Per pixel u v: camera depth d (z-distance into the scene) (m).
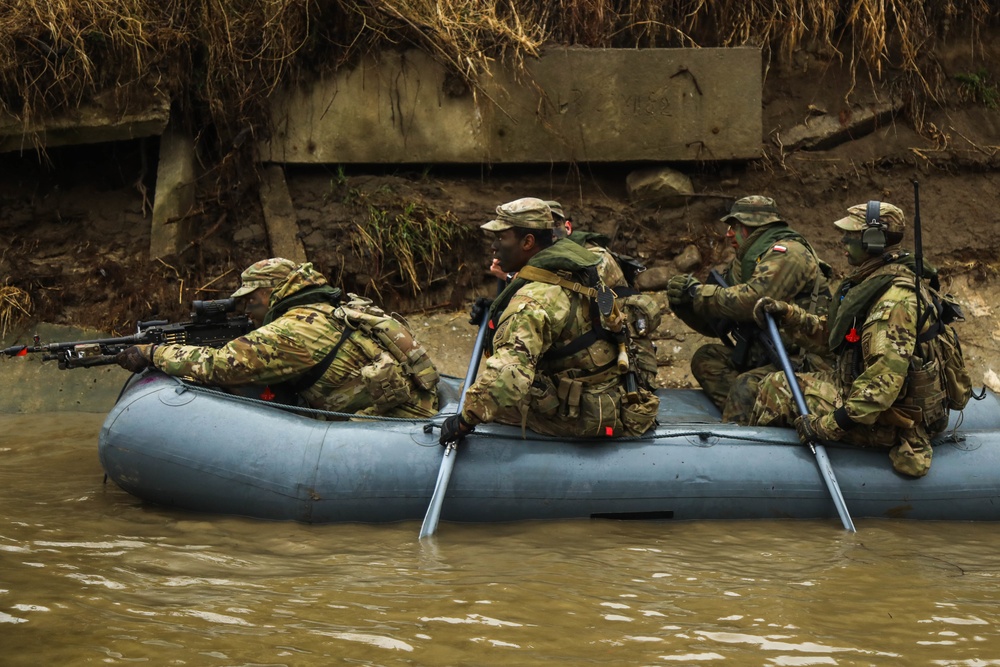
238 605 2.88
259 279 4.31
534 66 6.39
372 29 6.30
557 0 6.67
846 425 3.85
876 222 3.88
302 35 6.29
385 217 6.27
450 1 6.45
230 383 4.07
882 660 2.54
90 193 6.45
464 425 3.74
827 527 3.85
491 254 6.40
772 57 6.94
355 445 3.88
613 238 6.48
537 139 6.45
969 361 6.08
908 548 3.57
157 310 6.10
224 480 3.86
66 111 6.08
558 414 3.87
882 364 3.75
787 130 6.82
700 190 6.65
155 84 6.12
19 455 4.76
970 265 6.48
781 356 4.19
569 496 3.87
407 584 3.09
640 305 4.11
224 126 6.41
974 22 7.12
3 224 6.32
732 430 4.06
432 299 6.34
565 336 3.84
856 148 6.83
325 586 3.06
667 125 6.50
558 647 2.60
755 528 3.82
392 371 4.12
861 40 6.89
